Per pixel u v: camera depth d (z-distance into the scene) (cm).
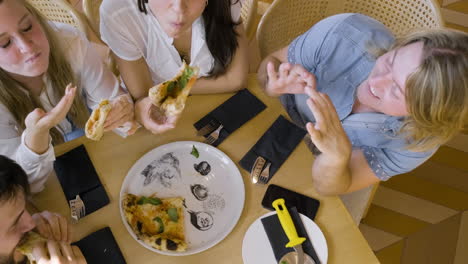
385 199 223
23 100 139
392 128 130
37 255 104
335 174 121
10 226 97
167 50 149
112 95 156
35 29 119
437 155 236
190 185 126
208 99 145
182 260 112
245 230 117
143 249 114
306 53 152
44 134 116
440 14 151
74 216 117
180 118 139
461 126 113
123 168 128
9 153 136
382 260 206
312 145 159
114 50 144
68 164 127
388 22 169
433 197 223
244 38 154
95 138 124
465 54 101
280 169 128
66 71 143
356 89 141
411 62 108
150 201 121
